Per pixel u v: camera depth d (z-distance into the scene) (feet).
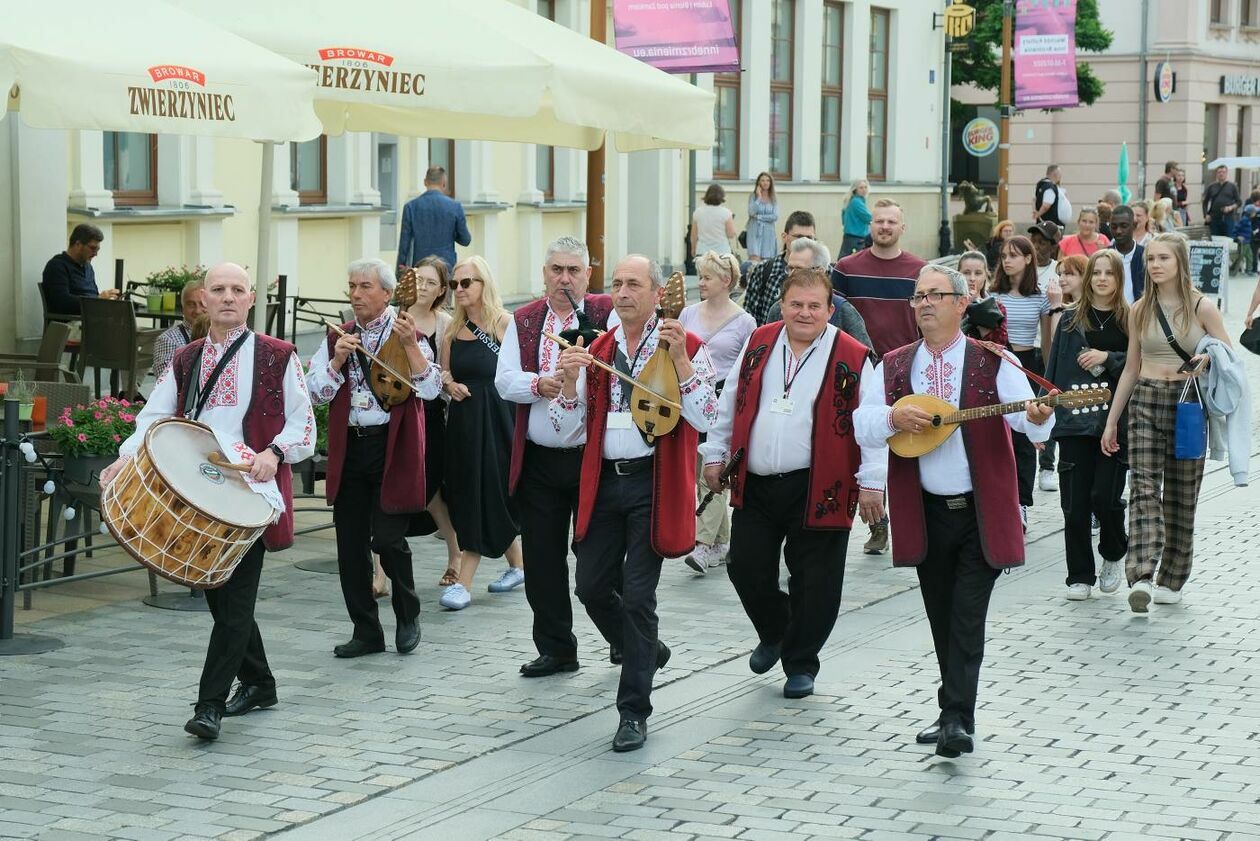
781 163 132.57
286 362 28.58
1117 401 39.09
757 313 43.42
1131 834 24.64
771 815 25.34
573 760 27.89
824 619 31.45
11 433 33.94
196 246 76.07
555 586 32.42
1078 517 39.99
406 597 34.24
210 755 27.78
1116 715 30.68
